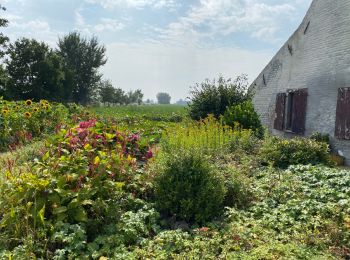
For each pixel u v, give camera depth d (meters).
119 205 4.79
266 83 17.42
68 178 4.64
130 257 3.74
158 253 3.90
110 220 4.54
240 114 11.36
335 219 4.91
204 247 4.03
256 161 7.98
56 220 4.19
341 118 11.53
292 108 15.20
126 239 4.23
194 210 4.91
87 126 6.69
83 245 3.92
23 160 6.12
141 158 6.89
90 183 4.76
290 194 5.81
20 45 36.59
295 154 8.11
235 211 5.04
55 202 4.33
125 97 63.47
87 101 51.12
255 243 4.19
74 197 4.50
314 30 13.48
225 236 4.31
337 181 6.20
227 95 13.46
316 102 13.16
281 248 3.95
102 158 5.36
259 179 6.76
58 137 5.98
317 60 13.21
